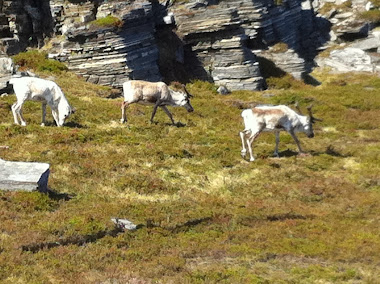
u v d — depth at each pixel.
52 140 25.31
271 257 14.88
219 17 46.75
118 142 26.48
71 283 12.31
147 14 44.00
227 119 35.16
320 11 64.12
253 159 25.67
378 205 20.03
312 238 16.27
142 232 15.94
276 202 20.45
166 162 24.52
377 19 59.53
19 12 45.66
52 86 27.03
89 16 44.03
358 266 14.30
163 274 13.27
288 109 26.20
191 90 44.19
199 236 16.16
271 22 52.66
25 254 13.73
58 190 19.52
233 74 46.50
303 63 50.62
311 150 28.47
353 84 48.94
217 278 13.08
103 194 19.75
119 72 41.53
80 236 15.13
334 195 21.52
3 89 34.00
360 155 27.48
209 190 21.86
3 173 18.17
